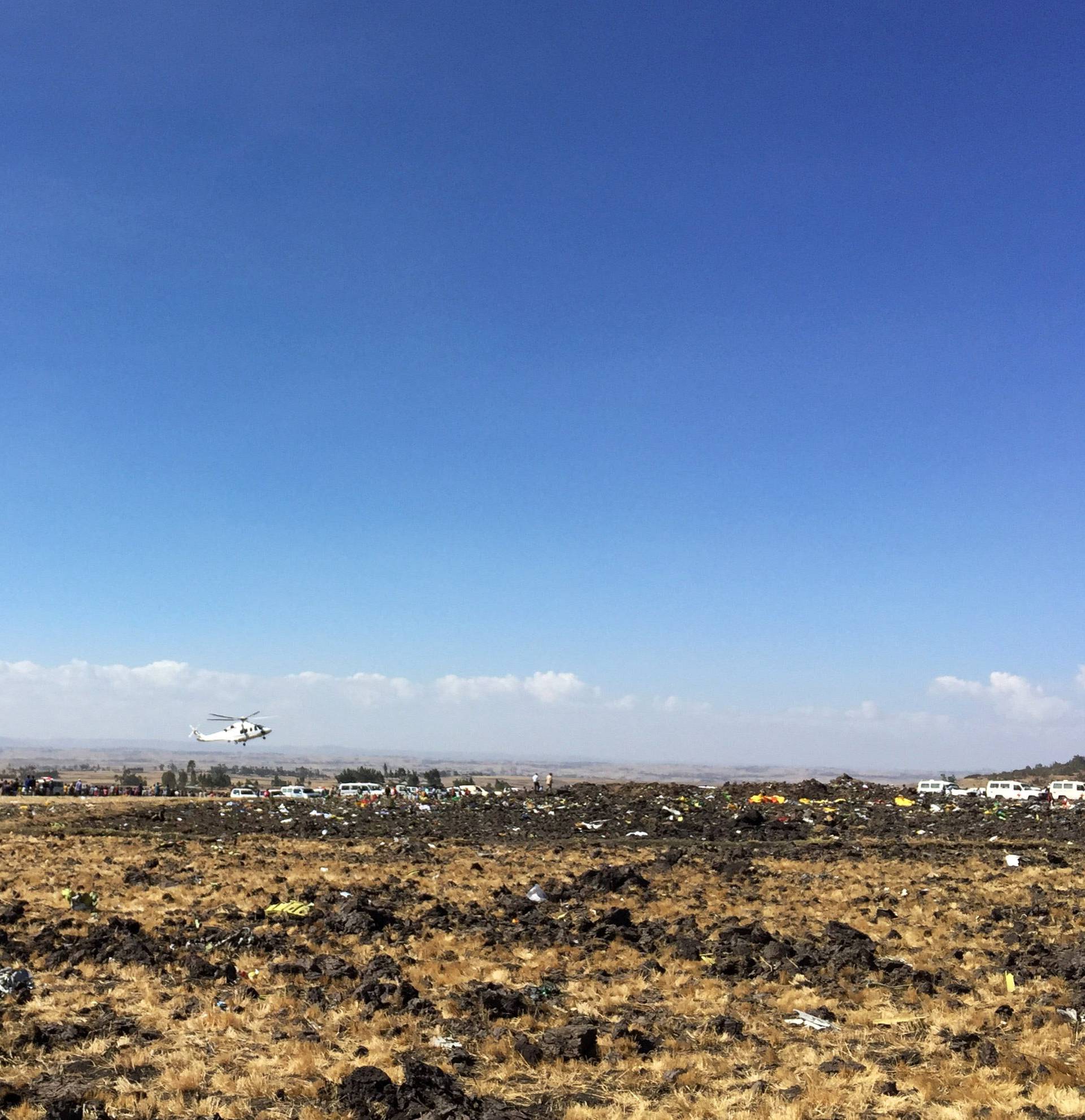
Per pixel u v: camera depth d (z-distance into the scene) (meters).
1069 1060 16.92
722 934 26.61
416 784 156.88
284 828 58.88
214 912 29.47
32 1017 18.95
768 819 59.84
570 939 26.41
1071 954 22.89
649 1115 14.84
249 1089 15.61
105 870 39.09
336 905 30.89
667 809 63.44
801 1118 14.82
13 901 31.16
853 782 81.50
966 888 35.47
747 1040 18.56
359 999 20.27
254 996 20.66
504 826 59.56
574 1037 17.70
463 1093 15.23
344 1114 14.70
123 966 22.97
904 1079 16.44
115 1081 15.87
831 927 26.59
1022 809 65.12
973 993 21.36
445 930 27.53
